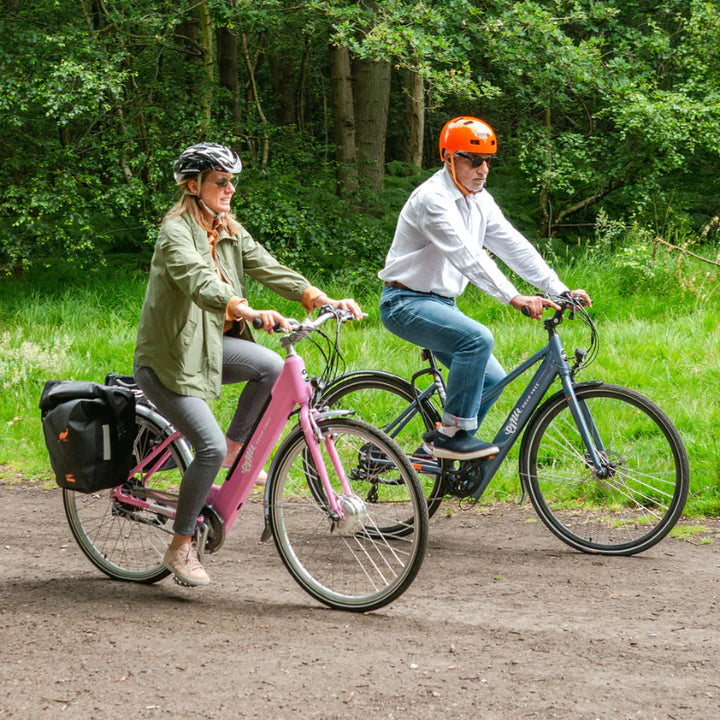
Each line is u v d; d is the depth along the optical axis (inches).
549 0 532.1
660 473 209.8
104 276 510.3
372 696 134.7
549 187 538.3
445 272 208.5
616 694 135.5
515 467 261.7
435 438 208.7
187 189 168.7
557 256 510.0
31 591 183.3
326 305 172.9
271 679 140.3
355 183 567.8
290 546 178.5
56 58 475.2
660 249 458.6
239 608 173.6
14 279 521.7
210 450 167.5
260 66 853.2
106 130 512.4
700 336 354.3
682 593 180.9
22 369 360.5
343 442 178.9
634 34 534.0
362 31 480.4
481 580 190.5
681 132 489.7
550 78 506.6
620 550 206.4
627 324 378.9
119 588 185.9
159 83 529.0
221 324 169.9
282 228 499.8
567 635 159.0
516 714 129.3
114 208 511.8
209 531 175.6
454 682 139.6
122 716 128.8
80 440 171.9
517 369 213.6
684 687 137.7
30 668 144.6
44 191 487.5
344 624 164.9
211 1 504.7
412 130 674.2
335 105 592.1
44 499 265.0
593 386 210.1
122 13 503.5
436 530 228.7
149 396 170.2
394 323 210.8
